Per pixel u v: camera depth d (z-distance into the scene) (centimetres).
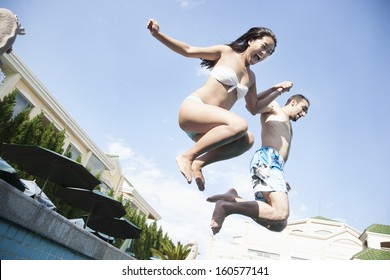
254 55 181
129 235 999
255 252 2295
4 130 1052
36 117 1191
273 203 187
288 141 230
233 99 174
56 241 416
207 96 164
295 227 2573
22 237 357
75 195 838
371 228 1650
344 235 2241
